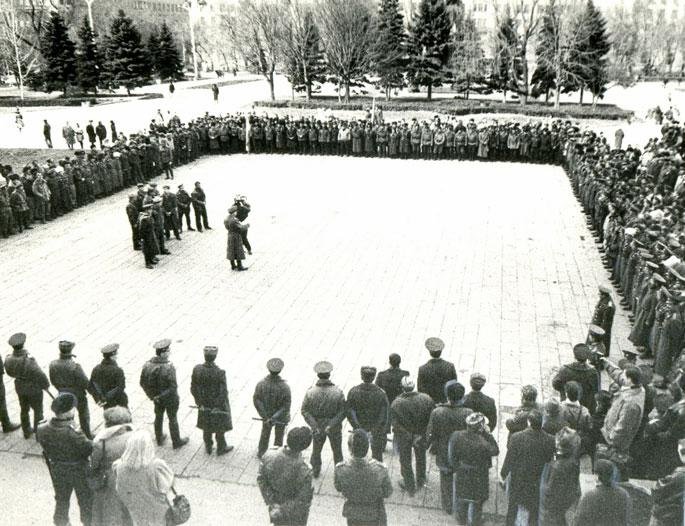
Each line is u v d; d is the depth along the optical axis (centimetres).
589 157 2527
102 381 902
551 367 1191
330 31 5225
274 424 880
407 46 5512
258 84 7481
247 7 5778
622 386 854
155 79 7725
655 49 8319
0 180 2600
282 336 1327
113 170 2566
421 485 841
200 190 2072
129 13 9794
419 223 2172
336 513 789
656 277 1203
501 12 6266
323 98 5775
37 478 867
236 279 1667
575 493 670
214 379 892
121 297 1543
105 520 640
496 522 778
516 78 5394
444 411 778
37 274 1702
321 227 2125
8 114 5034
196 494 832
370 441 833
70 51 5931
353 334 1337
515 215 2275
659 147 2670
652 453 800
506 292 1578
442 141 3297
